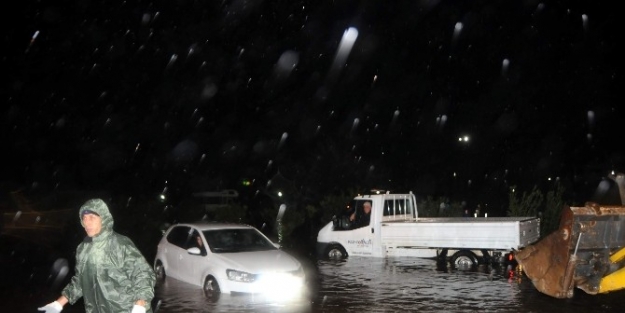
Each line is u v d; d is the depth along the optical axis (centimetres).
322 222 2606
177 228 1534
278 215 2586
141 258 589
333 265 1794
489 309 1158
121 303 578
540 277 632
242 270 1280
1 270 1705
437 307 1177
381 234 1852
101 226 582
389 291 1351
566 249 620
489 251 1684
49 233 2189
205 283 1344
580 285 652
